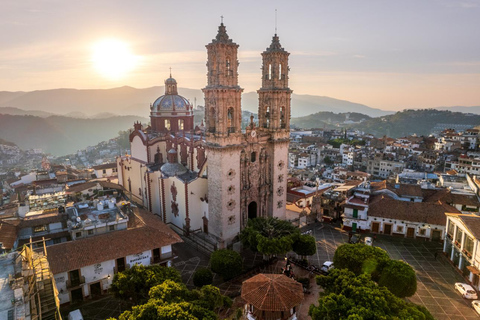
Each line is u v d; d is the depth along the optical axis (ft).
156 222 244.63
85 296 194.29
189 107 390.21
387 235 287.48
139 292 163.12
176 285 151.43
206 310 136.87
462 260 221.66
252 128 274.16
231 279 216.13
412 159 644.27
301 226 305.73
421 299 197.06
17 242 224.94
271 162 289.12
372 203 301.43
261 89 284.61
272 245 207.82
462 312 184.55
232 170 258.57
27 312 104.32
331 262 223.92
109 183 392.47
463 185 363.15
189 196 277.03
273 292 146.41
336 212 321.32
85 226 214.90
